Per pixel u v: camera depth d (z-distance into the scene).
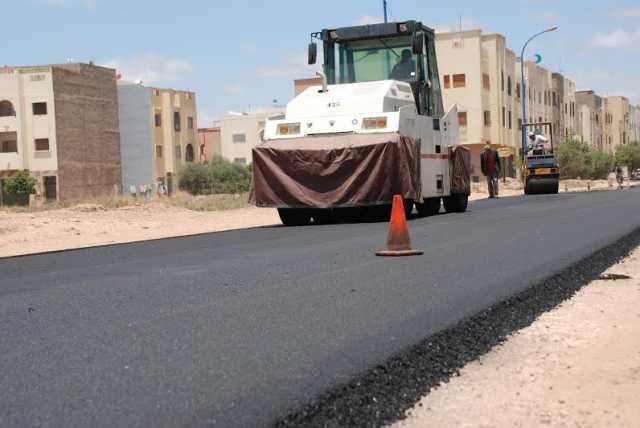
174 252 11.96
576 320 6.84
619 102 148.38
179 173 87.06
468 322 6.18
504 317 6.66
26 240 16.72
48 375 4.60
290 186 17.84
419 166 18.19
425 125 18.92
